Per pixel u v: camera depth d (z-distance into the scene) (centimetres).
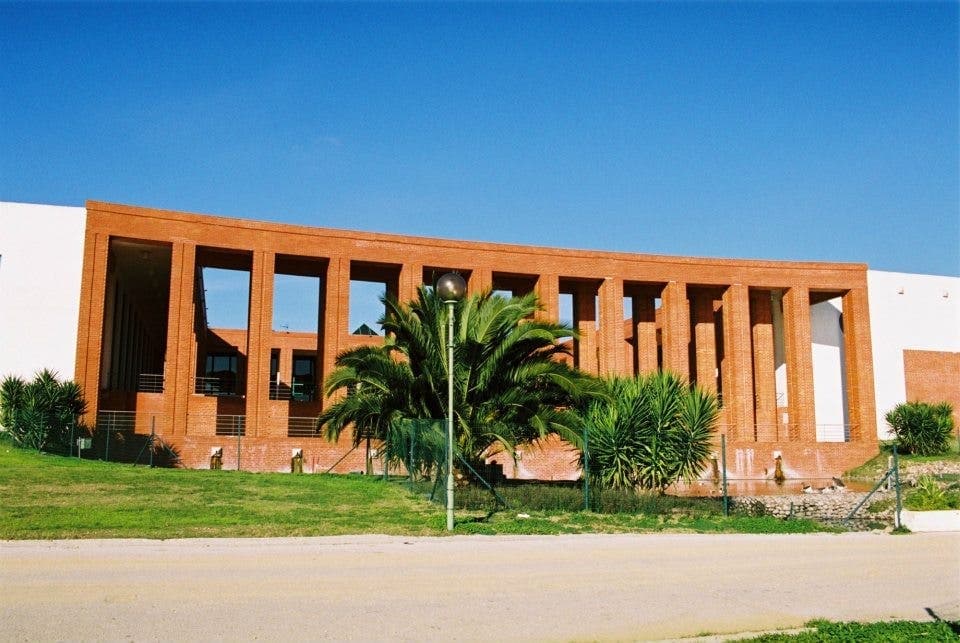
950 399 4878
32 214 3647
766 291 4738
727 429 4438
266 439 3719
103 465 2880
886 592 1272
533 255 4294
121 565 1238
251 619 960
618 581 1270
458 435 2398
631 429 2386
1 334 3528
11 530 1491
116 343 4478
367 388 2678
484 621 997
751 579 1335
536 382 2517
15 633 870
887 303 4869
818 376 4900
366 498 2223
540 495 2175
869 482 3834
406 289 4100
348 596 1092
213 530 1594
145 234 3722
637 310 4791
